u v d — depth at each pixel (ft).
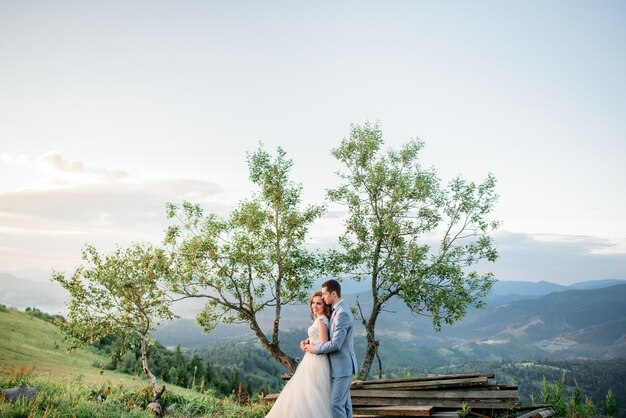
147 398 39.22
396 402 31.12
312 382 20.40
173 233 55.62
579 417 39.50
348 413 20.61
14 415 26.53
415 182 60.08
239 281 57.67
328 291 21.48
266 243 58.49
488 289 55.16
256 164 59.52
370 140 61.31
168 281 51.52
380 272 58.85
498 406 28.09
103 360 121.60
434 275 56.65
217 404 39.99
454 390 30.94
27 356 104.01
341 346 20.57
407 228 60.54
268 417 21.21
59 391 34.37
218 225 57.26
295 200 59.77
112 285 44.68
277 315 58.03
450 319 53.67
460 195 58.80
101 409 31.86
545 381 44.55
